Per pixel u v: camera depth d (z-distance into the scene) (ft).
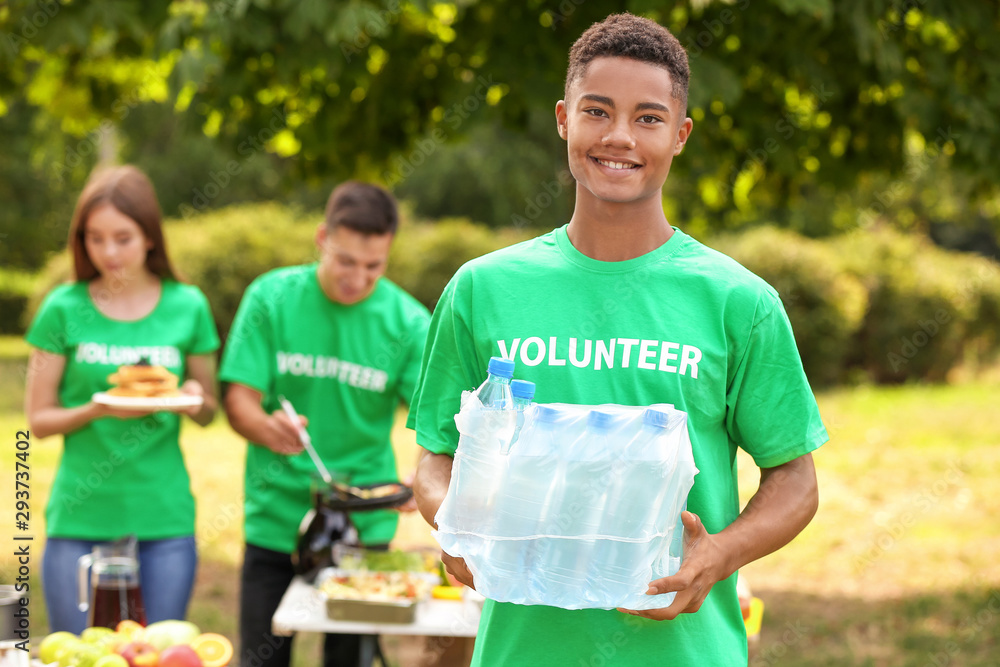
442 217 71.00
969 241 91.50
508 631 5.74
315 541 10.62
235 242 41.83
